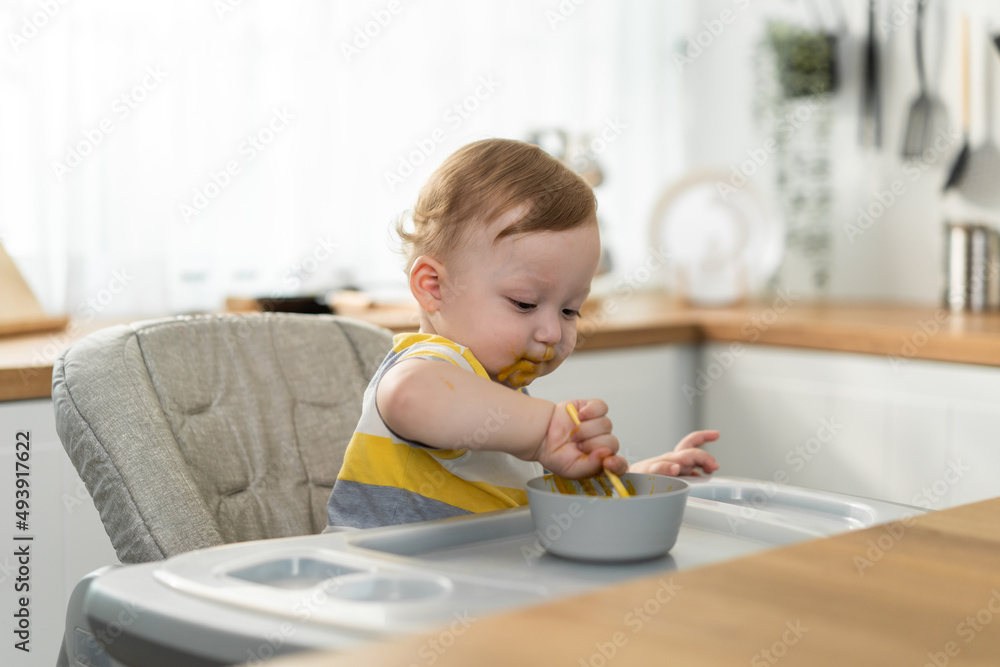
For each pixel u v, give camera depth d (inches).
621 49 112.7
